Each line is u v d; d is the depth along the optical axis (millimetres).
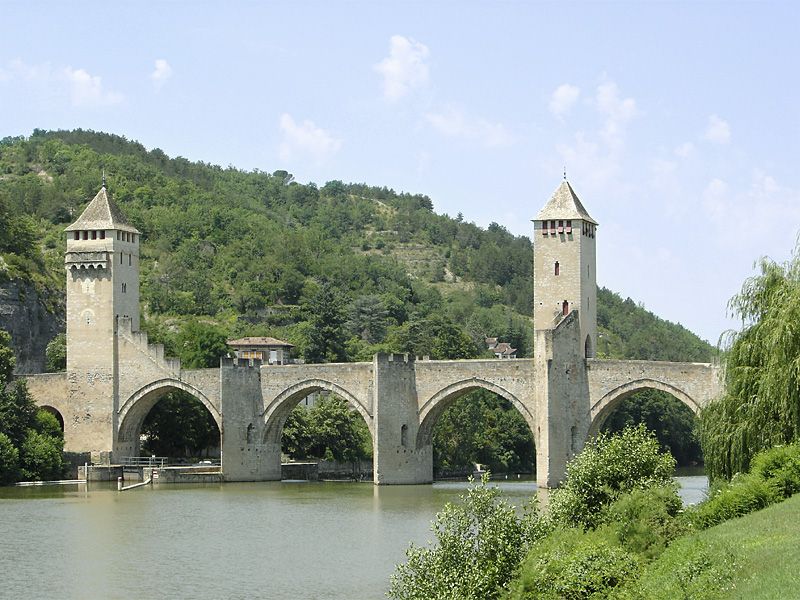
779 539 53625
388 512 117312
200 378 155750
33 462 146375
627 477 72625
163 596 76062
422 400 148625
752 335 82375
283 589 77938
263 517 113500
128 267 163250
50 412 166875
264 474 157375
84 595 76562
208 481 151625
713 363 129750
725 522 62750
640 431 75938
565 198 148125
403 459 148375
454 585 58969
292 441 170375
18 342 191250
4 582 80625
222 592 77312
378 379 147000
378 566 85750
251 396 156625
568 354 138750
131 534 101875
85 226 160875
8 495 132625
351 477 172875
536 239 148000
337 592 76750
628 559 57969
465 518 62562
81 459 154250
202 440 173875
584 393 140000
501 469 192875
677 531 63062
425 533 101625
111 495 134000
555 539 61969
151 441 170375
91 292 161000
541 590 57125
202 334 199875
